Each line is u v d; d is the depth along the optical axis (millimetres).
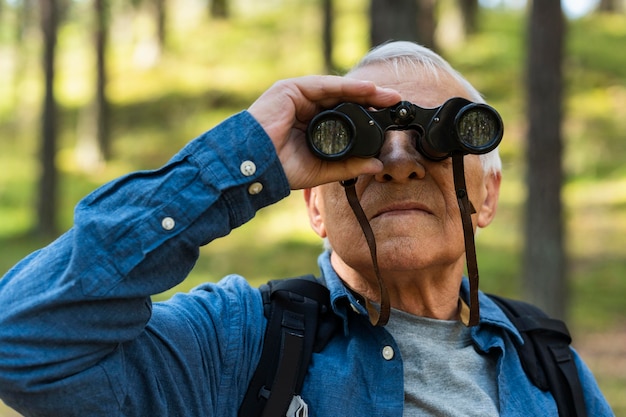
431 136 1790
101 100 19344
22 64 25625
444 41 22766
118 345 1655
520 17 26250
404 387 1943
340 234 1957
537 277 7754
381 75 2016
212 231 1691
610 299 11102
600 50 22266
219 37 25578
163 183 1676
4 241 15352
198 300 1931
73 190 17797
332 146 1740
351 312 1995
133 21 27422
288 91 1759
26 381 1559
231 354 1869
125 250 1608
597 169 15992
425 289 2014
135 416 1701
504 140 16453
